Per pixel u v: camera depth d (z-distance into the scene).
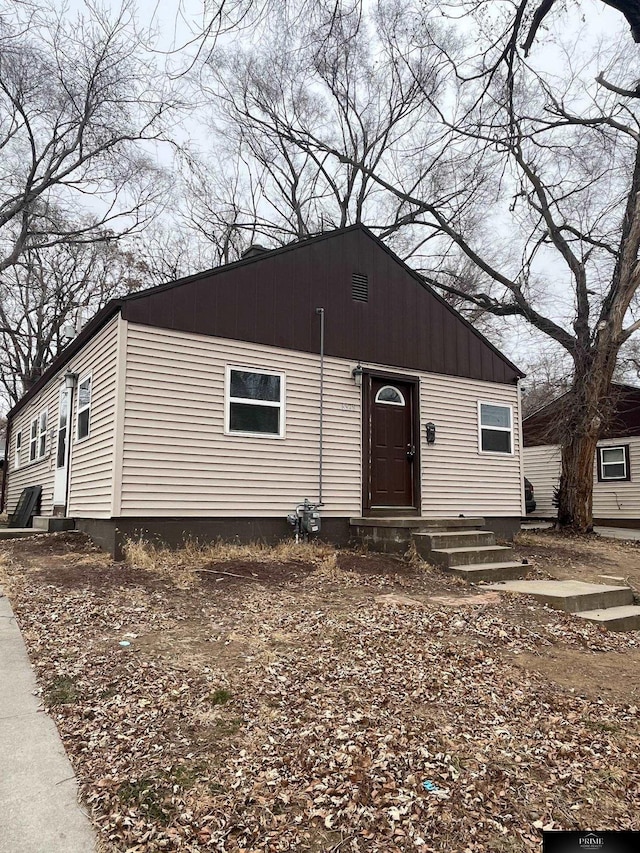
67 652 4.15
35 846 2.16
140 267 26.14
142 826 2.32
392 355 10.40
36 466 14.67
